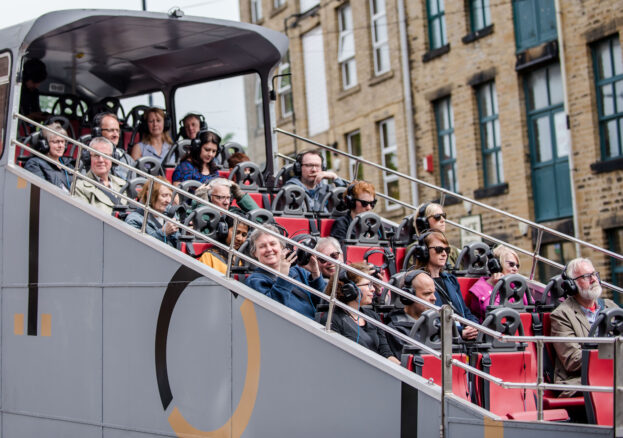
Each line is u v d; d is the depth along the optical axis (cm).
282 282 654
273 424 628
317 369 607
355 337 631
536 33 1786
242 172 918
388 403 576
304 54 2550
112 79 1167
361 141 2312
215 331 665
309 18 2500
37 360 798
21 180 818
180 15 918
